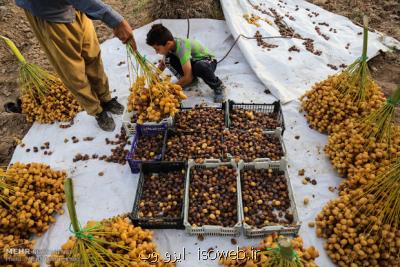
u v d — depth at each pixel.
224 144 4.18
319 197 3.85
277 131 4.27
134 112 4.54
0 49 6.37
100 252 3.03
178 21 6.14
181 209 3.71
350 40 5.77
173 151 4.22
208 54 4.90
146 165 4.00
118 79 5.59
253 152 4.12
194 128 4.50
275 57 5.44
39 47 6.49
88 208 3.97
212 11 6.27
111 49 6.04
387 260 3.11
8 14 6.88
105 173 4.30
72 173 4.34
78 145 4.68
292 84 5.18
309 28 6.06
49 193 3.90
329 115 4.39
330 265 3.30
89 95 4.30
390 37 5.79
